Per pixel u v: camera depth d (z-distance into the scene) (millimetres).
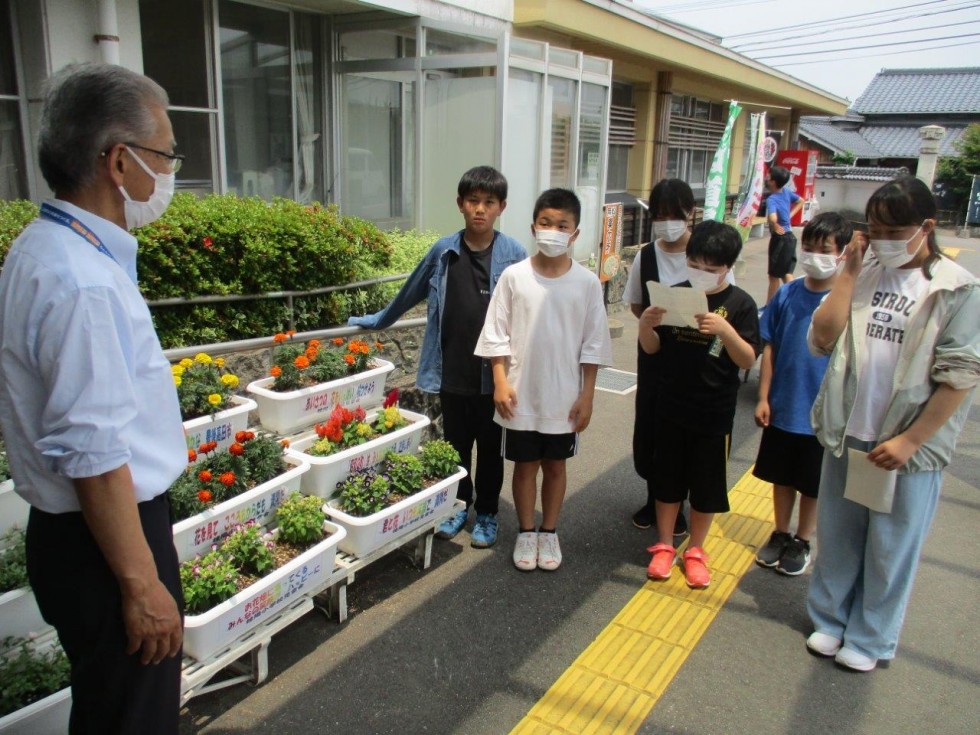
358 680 2715
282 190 7074
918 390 2570
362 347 3975
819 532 2980
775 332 3539
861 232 2691
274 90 6824
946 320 2529
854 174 22891
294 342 4133
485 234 3559
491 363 3512
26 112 5102
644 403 3781
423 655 2869
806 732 2555
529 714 2580
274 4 6566
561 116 7887
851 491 2721
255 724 2479
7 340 1555
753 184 12000
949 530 4133
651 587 3414
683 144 14172
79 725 1742
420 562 3463
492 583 3385
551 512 3537
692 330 3213
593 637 3027
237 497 2828
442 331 3648
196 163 6223
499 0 7852
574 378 3322
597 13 8758
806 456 3424
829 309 2750
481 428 3609
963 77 30953
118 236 1673
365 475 3264
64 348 1485
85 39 5051
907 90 31438
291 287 4613
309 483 3236
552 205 3154
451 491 3447
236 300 4324
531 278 3270
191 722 2467
